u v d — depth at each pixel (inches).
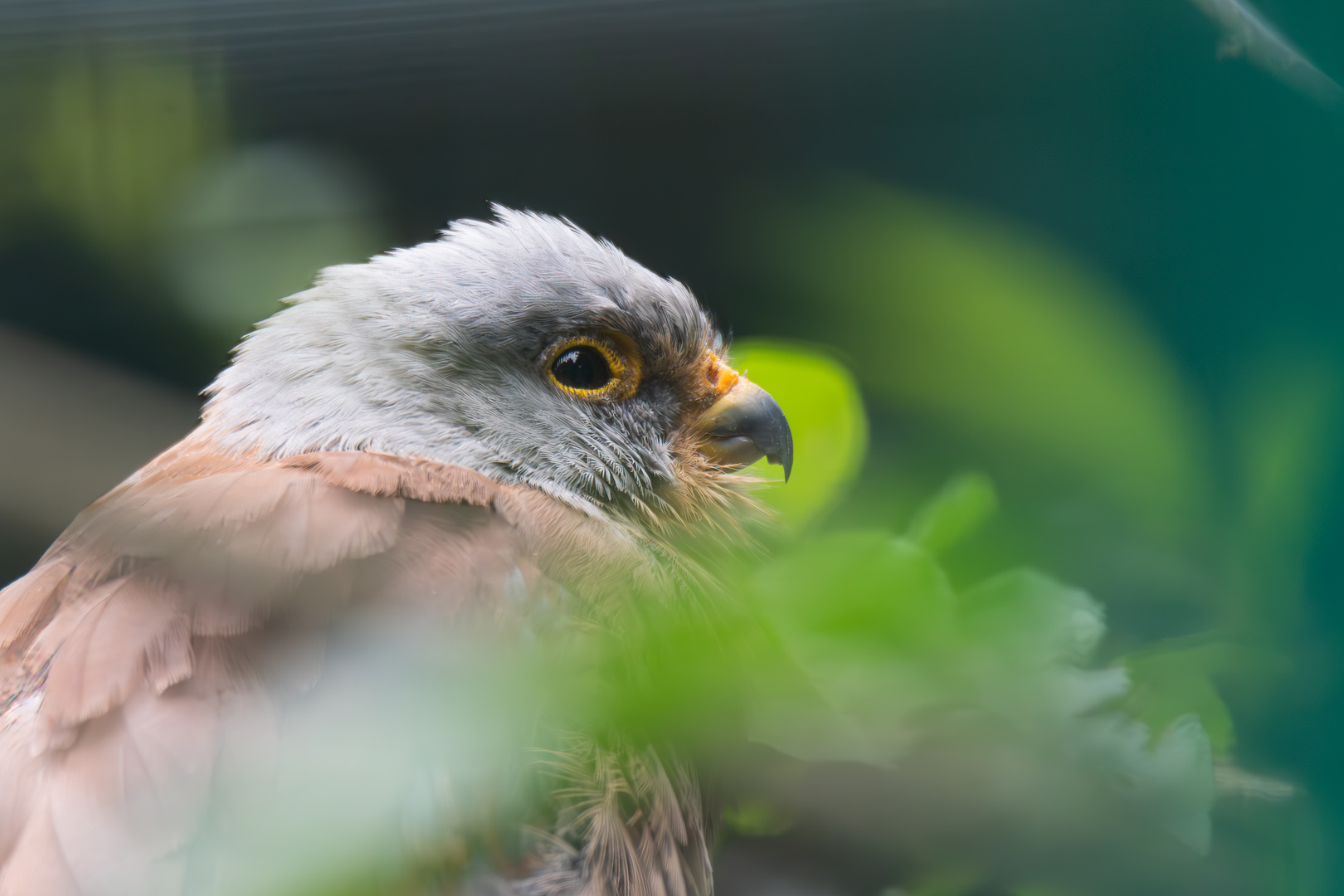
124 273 58.1
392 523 55.3
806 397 54.5
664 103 57.6
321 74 57.4
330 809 47.9
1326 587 30.7
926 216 31.8
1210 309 31.7
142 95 57.4
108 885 54.4
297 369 56.2
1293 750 31.2
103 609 54.9
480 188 58.5
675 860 55.2
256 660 54.7
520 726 37.7
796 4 57.2
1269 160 32.1
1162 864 33.6
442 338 56.2
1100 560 33.3
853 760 34.3
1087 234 35.2
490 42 57.4
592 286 56.5
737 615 38.8
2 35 57.1
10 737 54.9
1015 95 48.9
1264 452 30.8
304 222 58.2
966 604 34.3
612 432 56.6
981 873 35.0
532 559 55.5
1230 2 33.3
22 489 55.9
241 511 55.2
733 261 58.2
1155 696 34.4
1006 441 32.3
